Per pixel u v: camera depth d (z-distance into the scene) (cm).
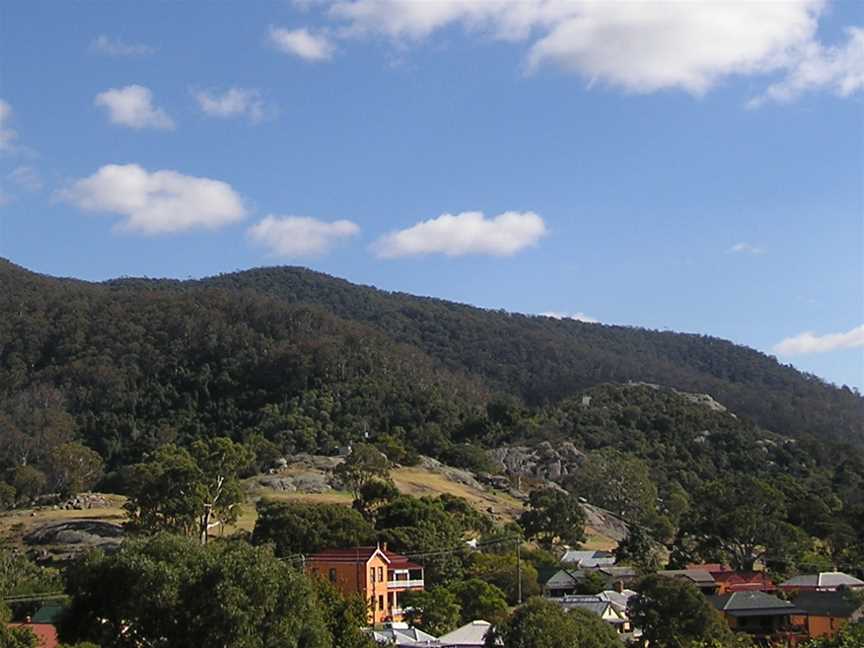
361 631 4334
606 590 7962
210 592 3312
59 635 3541
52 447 13262
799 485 13725
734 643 4184
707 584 8212
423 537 8362
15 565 6394
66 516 9981
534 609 4866
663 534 13150
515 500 13400
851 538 10544
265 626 3338
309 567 6950
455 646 5403
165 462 8638
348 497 11269
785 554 9869
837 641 2744
